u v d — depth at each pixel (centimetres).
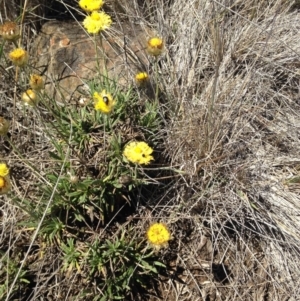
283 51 56
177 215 47
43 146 49
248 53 53
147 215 47
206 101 50
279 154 51
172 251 47
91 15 45
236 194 48
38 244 45
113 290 44
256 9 59
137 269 45
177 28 58
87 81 53
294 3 62
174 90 52
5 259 44
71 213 45
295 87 55
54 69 55
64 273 44
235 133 50
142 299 45
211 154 48
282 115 53
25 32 58
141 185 47
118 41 57
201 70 54
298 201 49
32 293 44
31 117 51
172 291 45
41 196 45
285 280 46
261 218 48
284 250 48
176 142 48
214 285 46
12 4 57
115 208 46
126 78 53
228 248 47
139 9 61
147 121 48
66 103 51
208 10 57
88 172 45
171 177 48
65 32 58
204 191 47
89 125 47
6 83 53
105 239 45
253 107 52
